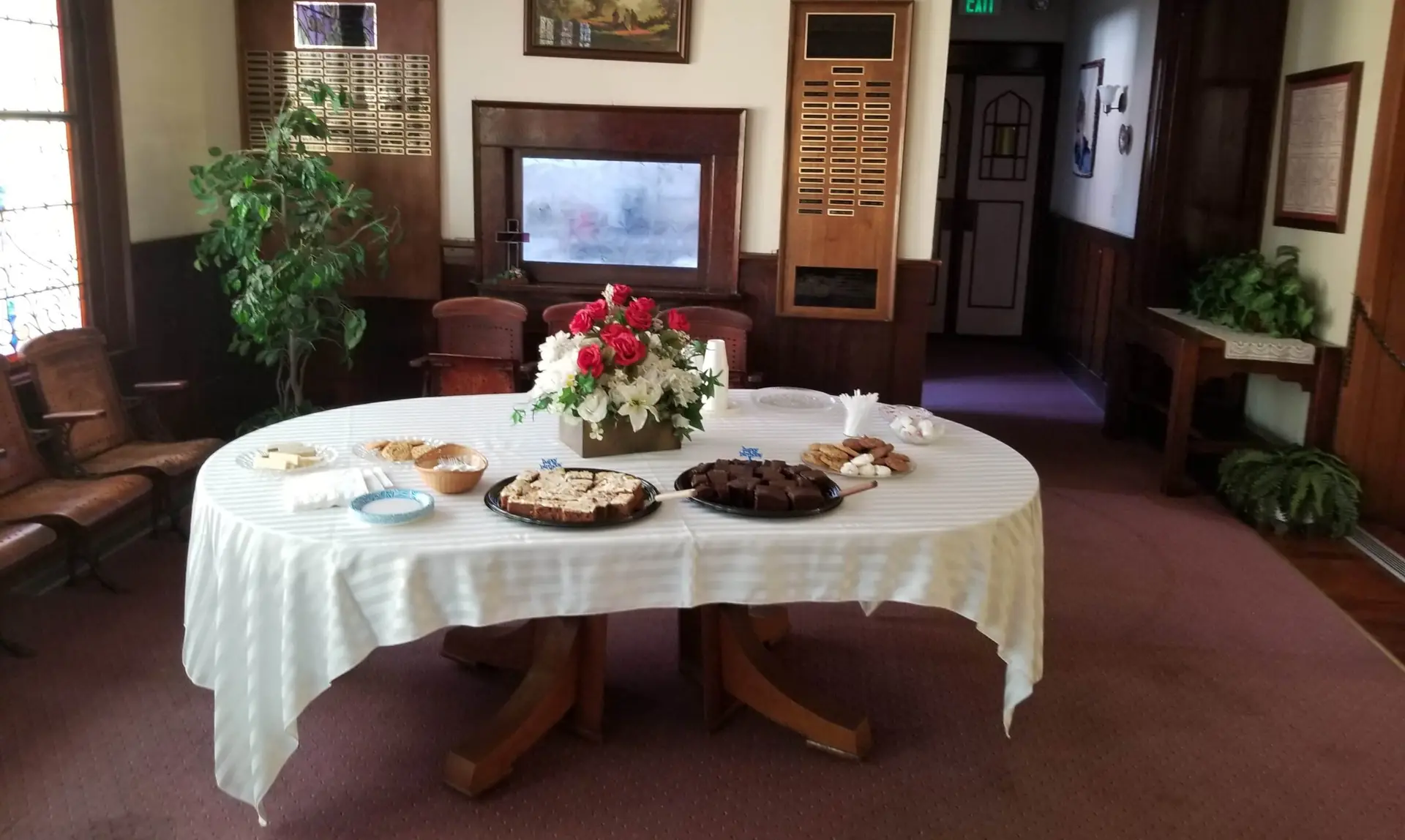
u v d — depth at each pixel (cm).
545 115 495
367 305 527
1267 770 268
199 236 486
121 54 429
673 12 485
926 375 729
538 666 264
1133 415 596
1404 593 382
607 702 289
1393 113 420
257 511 229
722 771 260
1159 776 264
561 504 226
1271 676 317
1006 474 266
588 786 252
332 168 507
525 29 489
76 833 230
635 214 508
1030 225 834
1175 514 458
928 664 317
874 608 339
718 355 311
